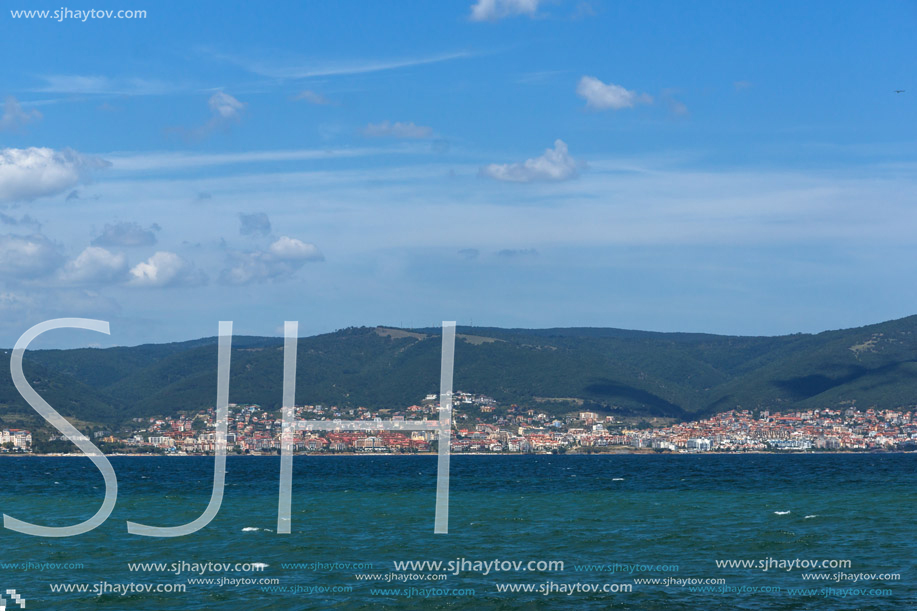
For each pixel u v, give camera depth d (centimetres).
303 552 4712
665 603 3441
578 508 7225
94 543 5128
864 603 3409
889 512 6562
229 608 3419
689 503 7694
